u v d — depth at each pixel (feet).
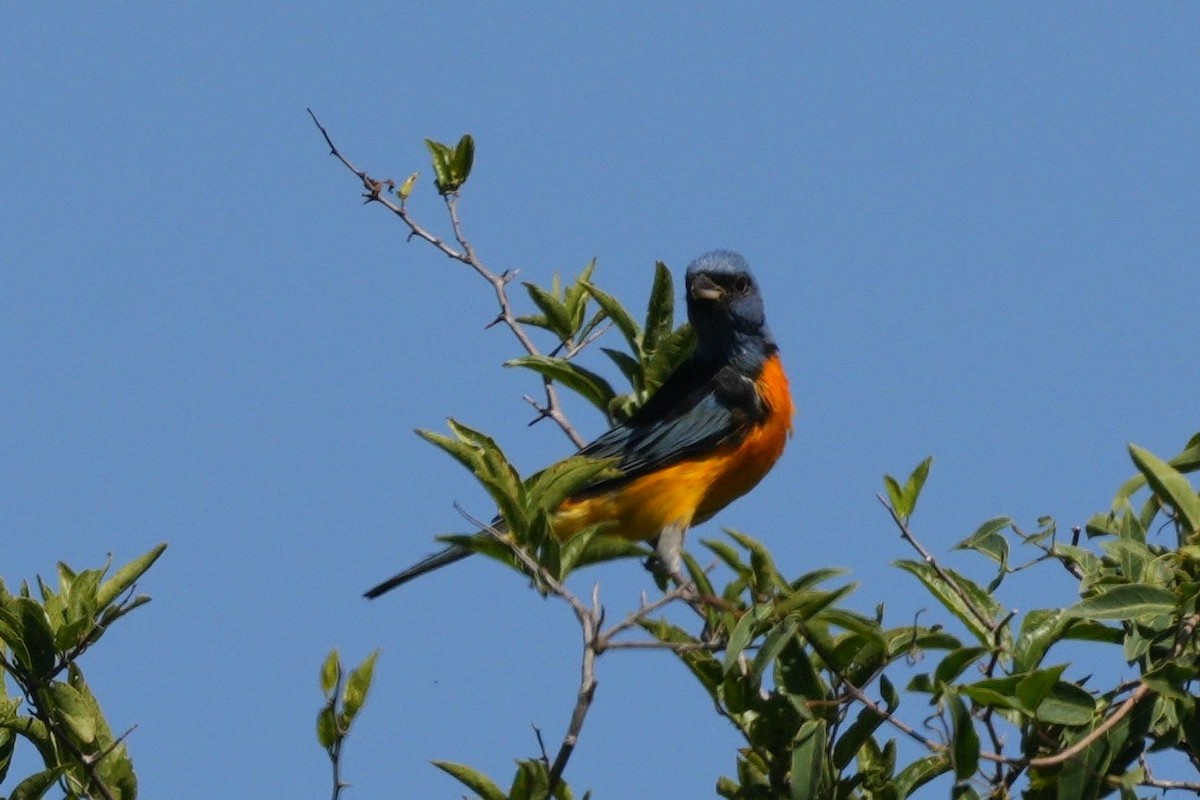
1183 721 33.32
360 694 36.06
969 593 38.68
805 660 35.70
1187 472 39.45
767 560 35.01
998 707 32.81
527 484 36.65
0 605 37.37
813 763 33.45
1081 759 32.99
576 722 32.86
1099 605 32.60
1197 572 33.09
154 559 38.91
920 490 41.73
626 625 33.42
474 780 33.86
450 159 55.06
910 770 36.01
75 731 37.68
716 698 35.96
